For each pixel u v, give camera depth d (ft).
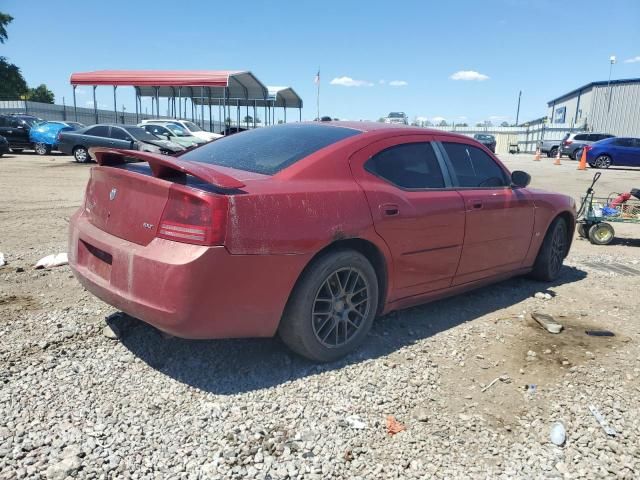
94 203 11.01
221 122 123.03
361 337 11.43
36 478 7.20
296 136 12.12
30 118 85.87
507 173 15.52
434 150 13.32
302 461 7.89
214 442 8.21
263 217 9.29
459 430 8.88
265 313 9.70
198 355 11.04
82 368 10.27
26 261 17.54
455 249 13.15
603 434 8.87
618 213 25.73
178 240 8.96
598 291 16.78
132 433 8.33
